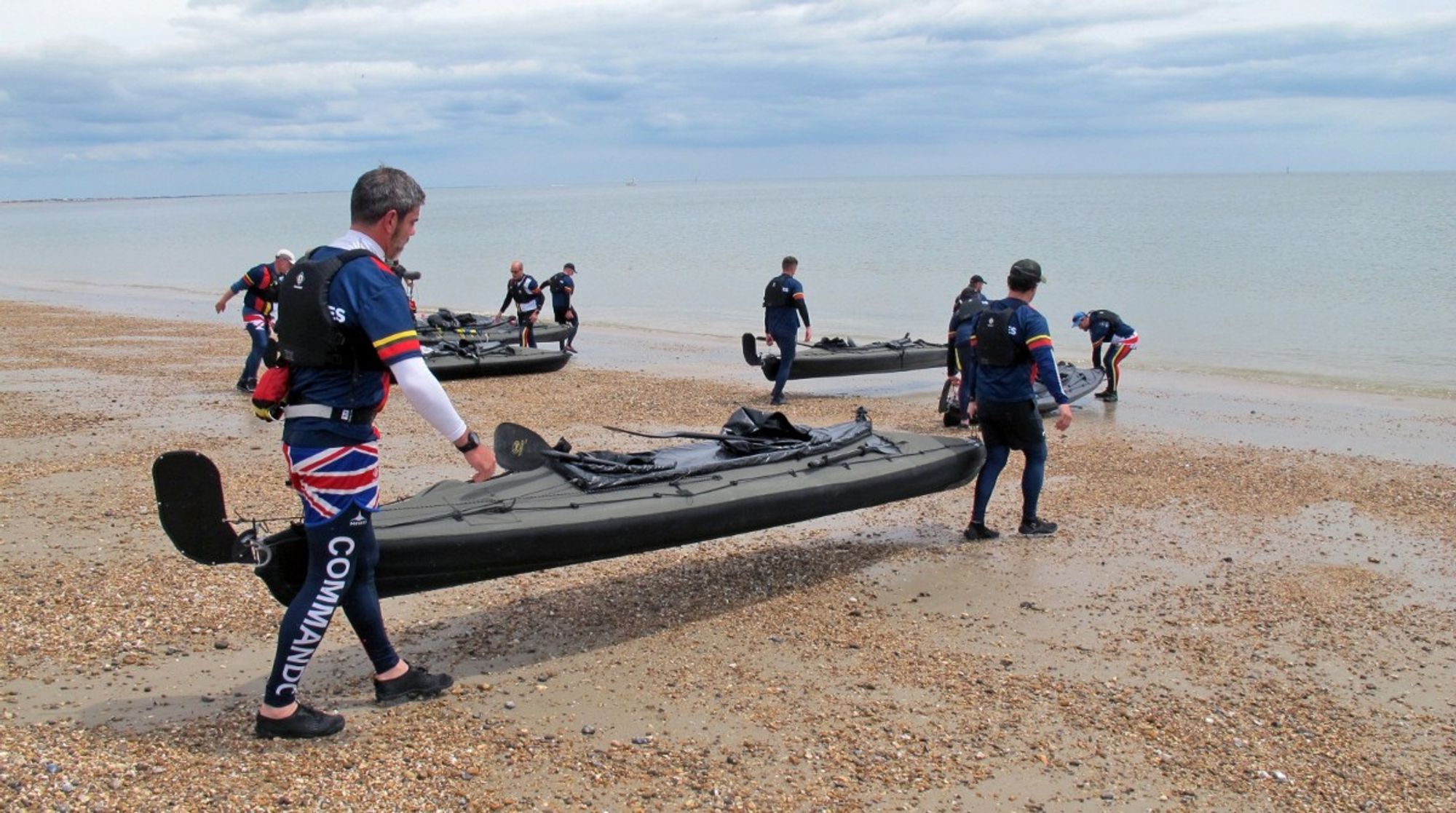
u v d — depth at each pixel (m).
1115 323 14.45
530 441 6.57
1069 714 5.26
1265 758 4.87
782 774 4.60
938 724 5.12
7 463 10.19
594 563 7.51
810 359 14.54
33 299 33.62
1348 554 7.90
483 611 6.55
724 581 7.18
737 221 93.38
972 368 11.77
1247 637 6.32
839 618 6.52
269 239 88.00
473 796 4.30
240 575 6.99
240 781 4.29
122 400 14.00
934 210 108.62
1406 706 5.44
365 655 5.86
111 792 4.12
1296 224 65.44
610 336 23.66
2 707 5.01
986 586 7.14
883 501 7.22
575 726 5.00
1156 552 7.89
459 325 18.53
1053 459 10.96
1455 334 22.03
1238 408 14.16
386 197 4.41
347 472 4.45
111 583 6.78
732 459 6.93
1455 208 87.44
